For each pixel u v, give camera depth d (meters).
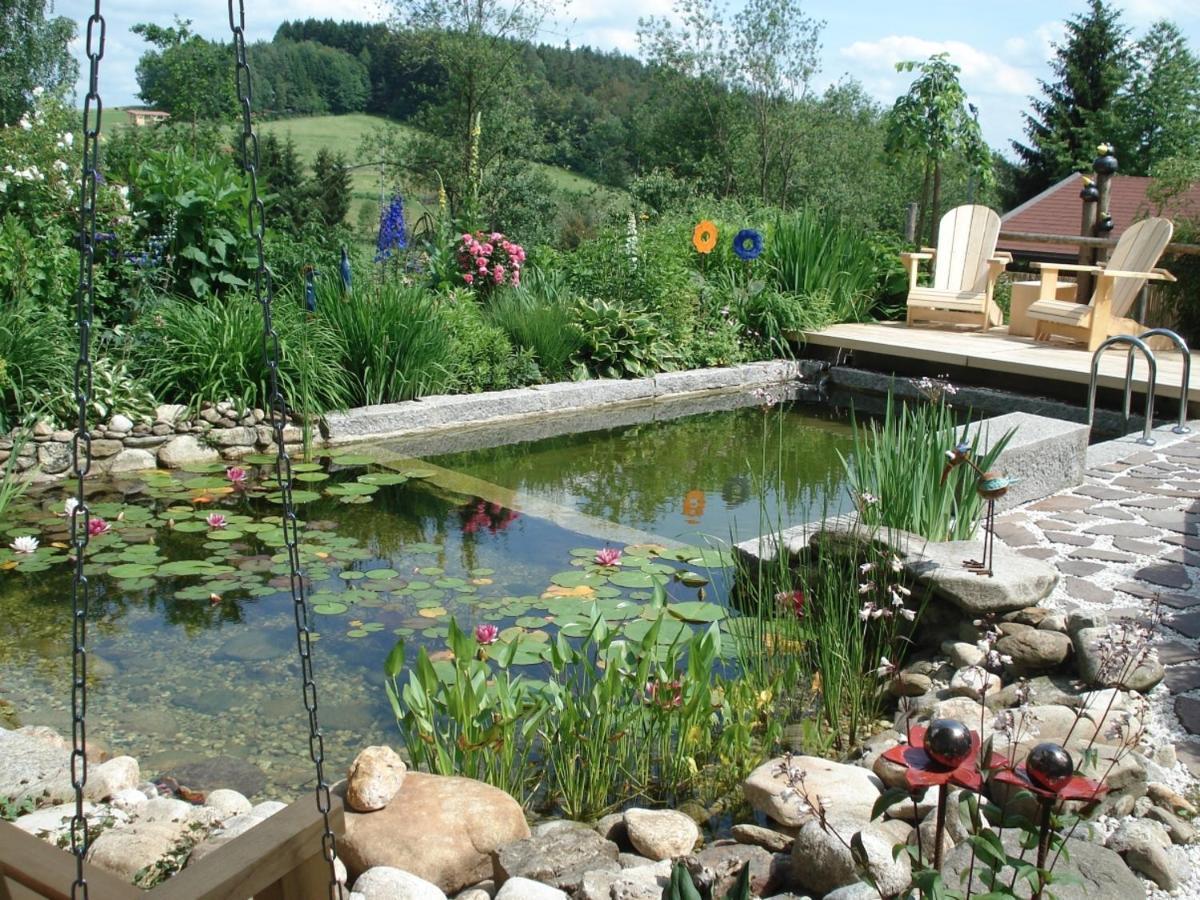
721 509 5.24
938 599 3.32
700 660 2.72
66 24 21.36
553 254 9.26
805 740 2.81
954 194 24.53
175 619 3.70
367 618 3.72
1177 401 6.80
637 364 8.02
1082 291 9.33
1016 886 1.97
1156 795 2.34
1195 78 29.00
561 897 2.02
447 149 15.70
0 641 3.52
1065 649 2.95
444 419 6.75
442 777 2.42
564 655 2.77
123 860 2.10
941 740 1.43
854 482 4.02
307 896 1.42
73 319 6.00
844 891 1.94
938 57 11.66
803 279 9.42
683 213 11.24
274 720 3.01
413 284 7.61
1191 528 4.18
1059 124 29.73
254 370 6.11
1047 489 4.65
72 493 5.15
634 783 2.66
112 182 6.90
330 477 5.59
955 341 8.45
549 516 5.00
